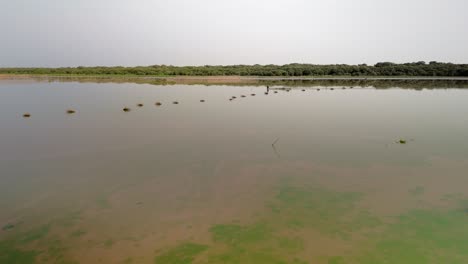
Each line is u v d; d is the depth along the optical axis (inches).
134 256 207.8
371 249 216.4
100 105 822.5
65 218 251.9
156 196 287.7
